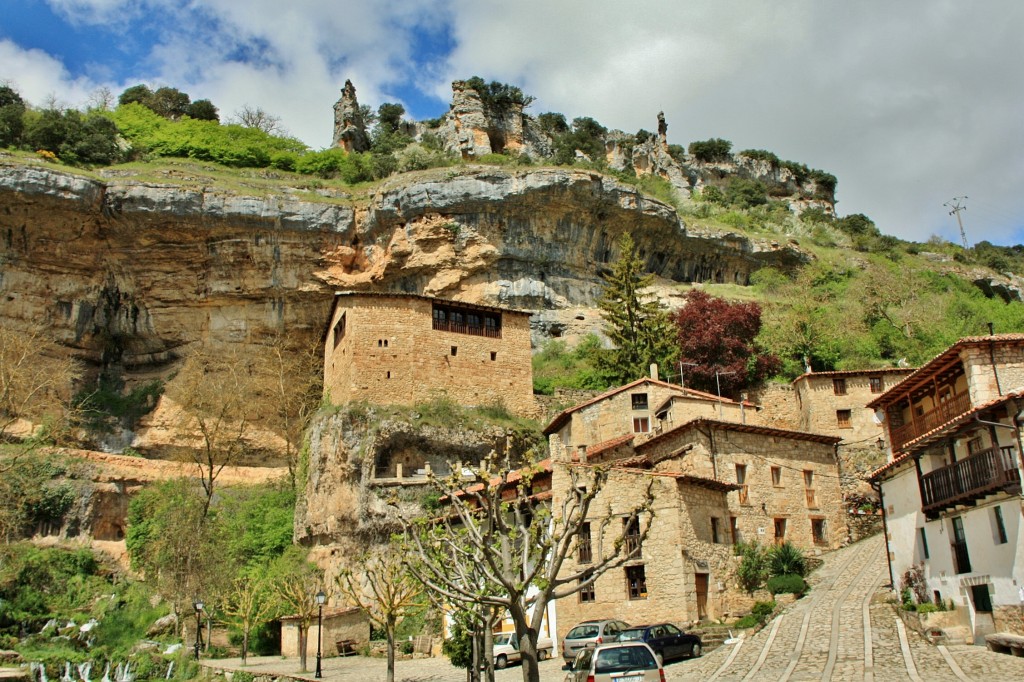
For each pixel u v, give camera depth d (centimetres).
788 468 3856
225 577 4528
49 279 6081
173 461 5809
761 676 2120
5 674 3238
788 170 12319
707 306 5972
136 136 7862
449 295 6366
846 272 7719
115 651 3875
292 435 6238
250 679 3144
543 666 2831
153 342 6438
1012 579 2233
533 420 5338
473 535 1725
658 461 3841
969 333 6272
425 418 4794
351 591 2995
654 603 3009
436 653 3559
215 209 6009
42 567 4634
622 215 6706
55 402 5991
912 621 2469
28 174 5656
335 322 5425
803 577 3325
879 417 3244
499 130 9650
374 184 7106
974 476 2391
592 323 6531
